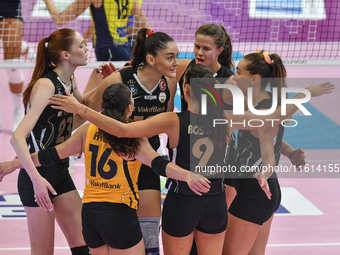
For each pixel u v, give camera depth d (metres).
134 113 12.73
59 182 12.10
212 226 10.85
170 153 10.92
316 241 16.28
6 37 25.12
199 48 13.11
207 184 9.69
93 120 10.05
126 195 10.50
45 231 12.08
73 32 11.72
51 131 11.96
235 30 49.81
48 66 11.77
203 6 49.25
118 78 12.48
